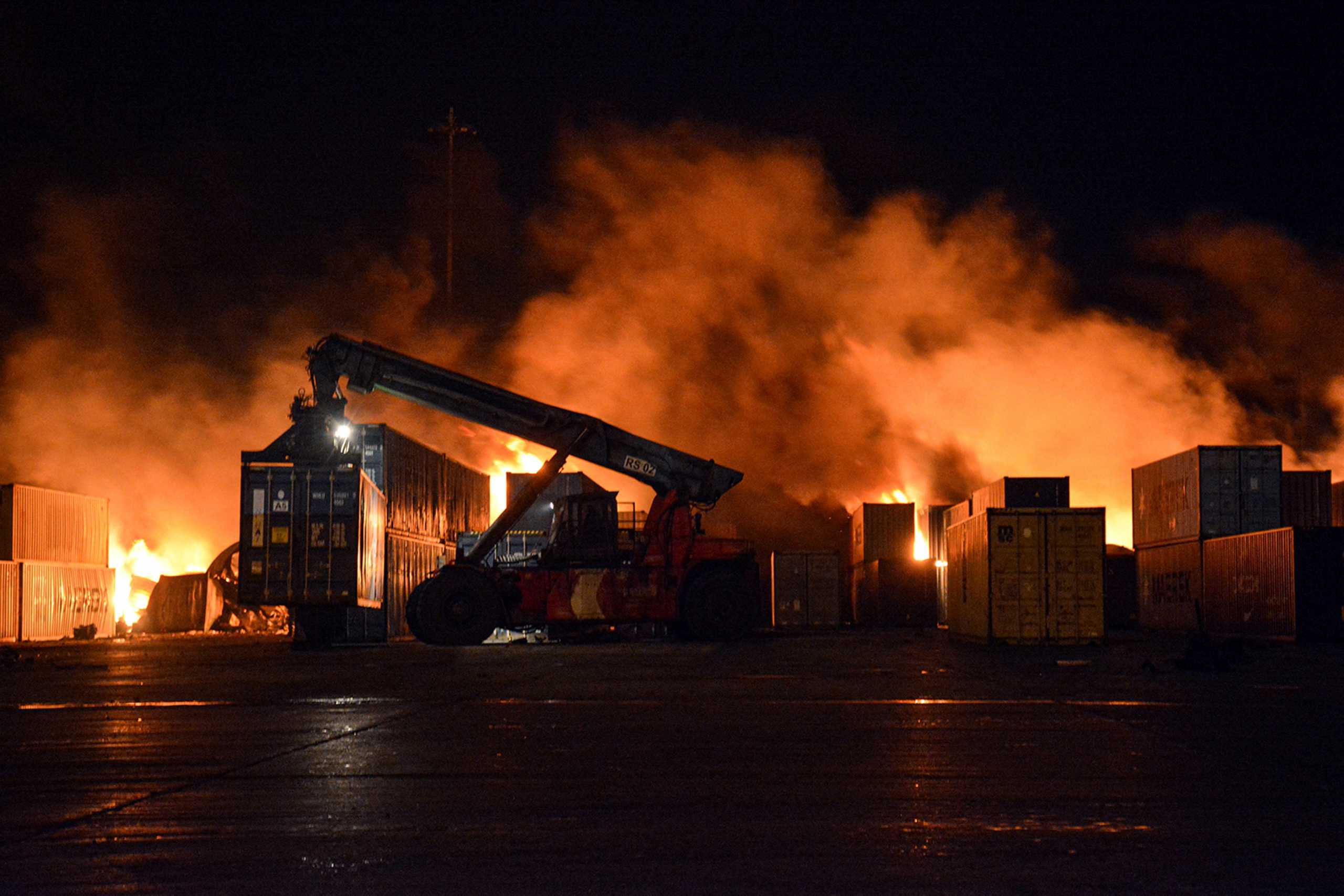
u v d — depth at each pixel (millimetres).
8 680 20156
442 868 6090
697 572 33406
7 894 5691
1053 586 30219
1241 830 6926
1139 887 5680
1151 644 32250
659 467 33562
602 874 5949
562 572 32750
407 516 38625
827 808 7637
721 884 5742
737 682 18125
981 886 5711
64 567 47562
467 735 11469
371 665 23125
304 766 9539
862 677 19078
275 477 29594
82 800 8133
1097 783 8555
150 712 14242
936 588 54469
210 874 6020
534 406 32844
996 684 17516
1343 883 5746
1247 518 39000
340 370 31219
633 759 9812
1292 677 19125
